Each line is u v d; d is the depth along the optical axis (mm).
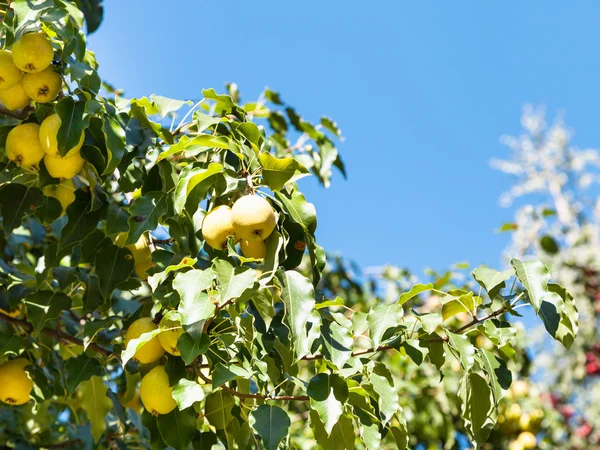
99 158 1162
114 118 1174
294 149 1731
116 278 1250
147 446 1701
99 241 1263
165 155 1105
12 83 1174
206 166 1121
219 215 1056
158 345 1069
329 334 1048
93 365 1287
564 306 1175
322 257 1101
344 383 1004
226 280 972
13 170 1304
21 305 1464
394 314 1080
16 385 1322
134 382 1453
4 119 1449
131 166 1286
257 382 1087
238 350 1074
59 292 1304
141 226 1132
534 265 1067
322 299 1146
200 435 1129
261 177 1109
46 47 1146
